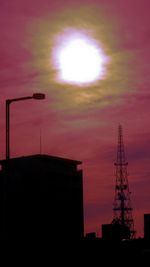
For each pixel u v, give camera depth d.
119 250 85.31
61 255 88.56
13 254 86.19
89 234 105.12
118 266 84.38
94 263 85.56
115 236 100.75
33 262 87.25
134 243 86.44
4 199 46.28
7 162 45.00
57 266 87.25
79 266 86.44
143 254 84.12
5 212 46.75
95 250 86.50
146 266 83.19
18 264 85.19
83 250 87.56
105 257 85.38
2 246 55.81
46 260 87.50
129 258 84.31
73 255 87.75
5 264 55.91
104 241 87.88
